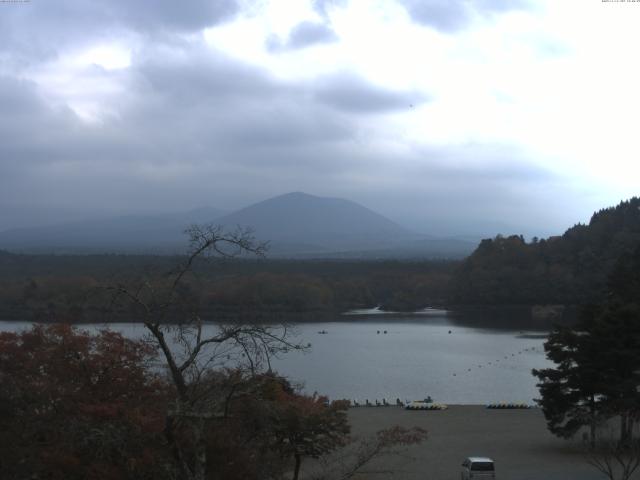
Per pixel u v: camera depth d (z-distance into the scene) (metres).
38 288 138.75
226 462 21.66
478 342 125.88
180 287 20.02
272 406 24.25
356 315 193.00
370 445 37.75
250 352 19.30
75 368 22.45
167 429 18.62
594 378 41.25
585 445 42.44
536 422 53.34
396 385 80.62
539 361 99.88
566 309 193.25
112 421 20.09
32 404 20.78
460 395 74.31
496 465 38.25
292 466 35.31
